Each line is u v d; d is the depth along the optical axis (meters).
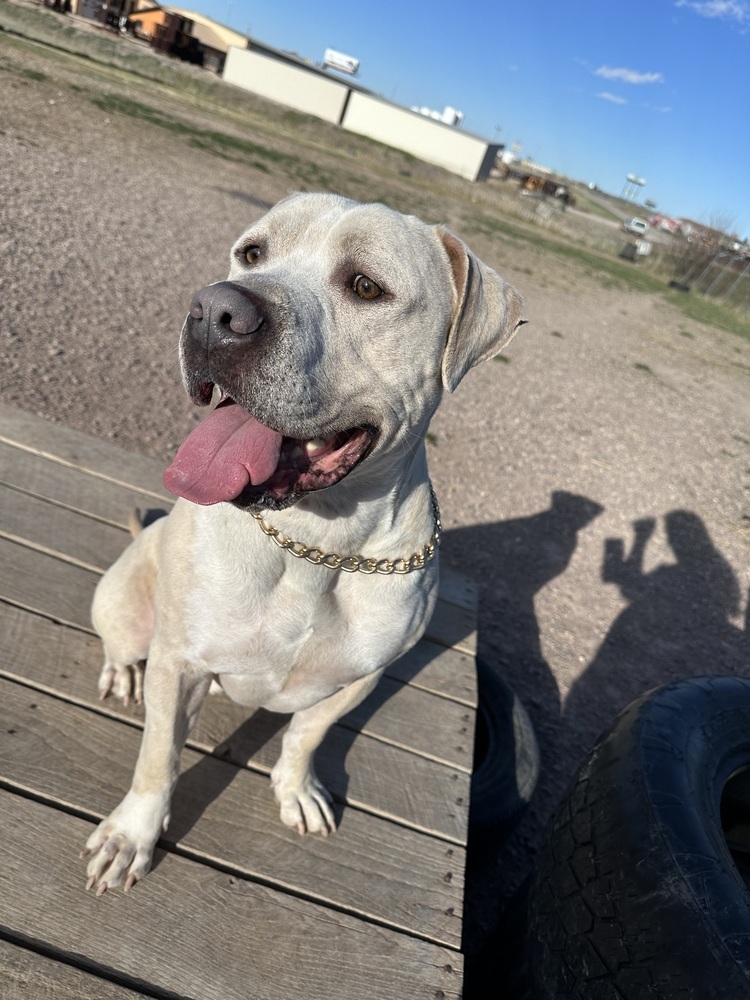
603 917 0.53
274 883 0.53
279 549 0.48
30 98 3.73
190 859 0.52
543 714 1.08
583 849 0.57
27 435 0.88
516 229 7.10
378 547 0.52
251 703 0.58
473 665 0.81
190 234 2.61
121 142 3.63
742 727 0.66
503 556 1.45
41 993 0.42
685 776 0.58
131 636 0.60
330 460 0.48
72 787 0.54
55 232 2.12
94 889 0.48
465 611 0.89
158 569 0.54
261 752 0.62
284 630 0.50
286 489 0.46
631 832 0.54
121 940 0.46
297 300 0.45
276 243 0.51
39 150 2.89
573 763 1.02
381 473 0.50
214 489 0.45
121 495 0.85
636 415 2.62
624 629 1.35
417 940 0.52
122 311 1.78
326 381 0.46
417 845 0.59
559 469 1.92
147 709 0.52
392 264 0.48
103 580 0.62
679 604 1.50
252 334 0.43
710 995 0.45
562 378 2.78
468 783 0.66
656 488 2.01
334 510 0.49
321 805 0.58
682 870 0.51
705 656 1.36
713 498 2.07
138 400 1.42
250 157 4.76
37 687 0.60
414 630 0.56
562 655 1.22
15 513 0.75
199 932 0.48
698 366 3.85
